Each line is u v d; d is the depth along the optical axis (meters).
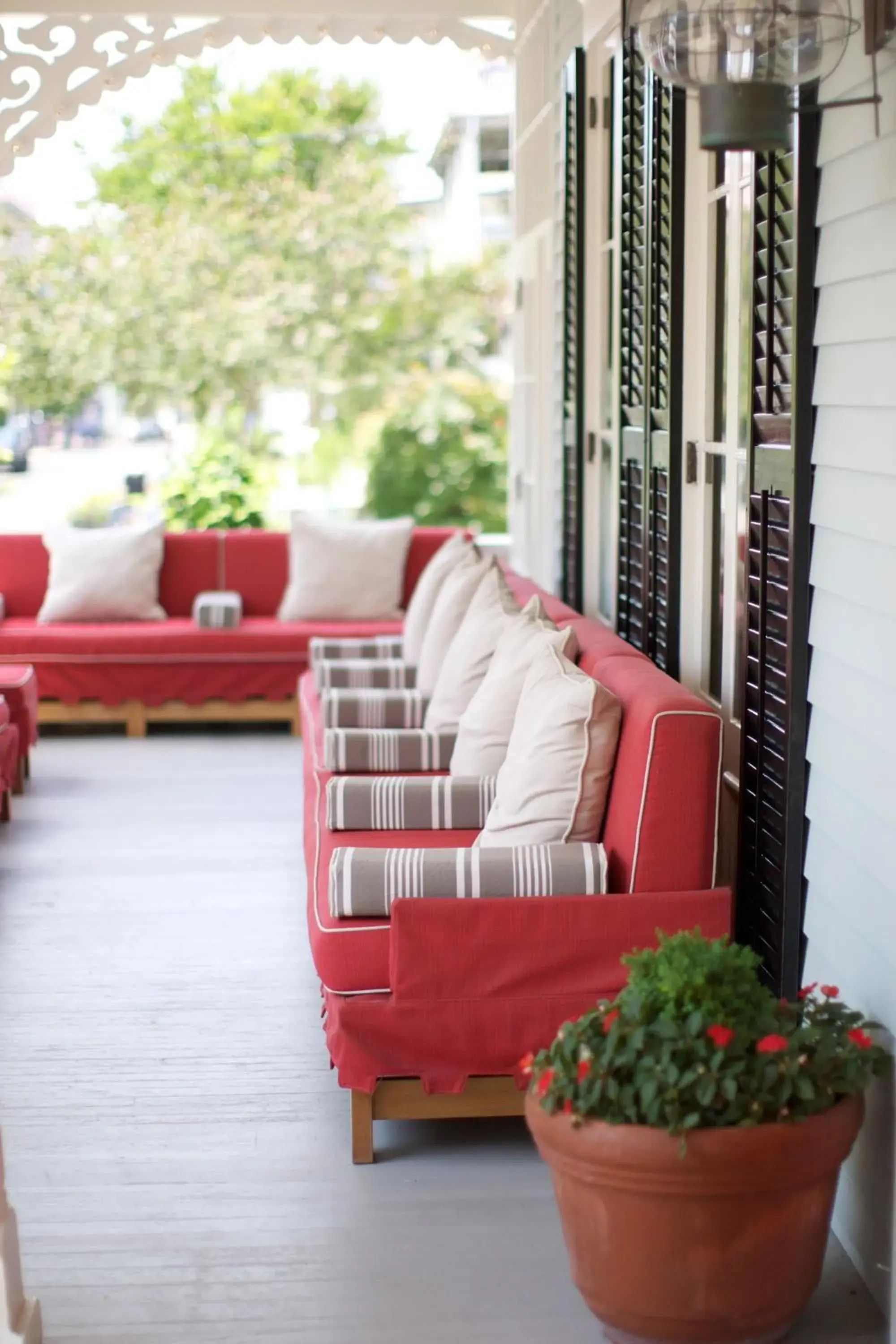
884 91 2.28
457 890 2.90
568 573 5.67
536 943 2.83
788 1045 2.22
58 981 4.00
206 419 13.73
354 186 13.48
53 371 13.06
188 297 13.24
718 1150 2.15
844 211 2.46
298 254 13.52
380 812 3.70
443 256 14.09
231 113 13.16
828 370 2.57
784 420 2.74
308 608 7.38
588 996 2.83
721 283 3.60
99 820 5.65
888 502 2.28
